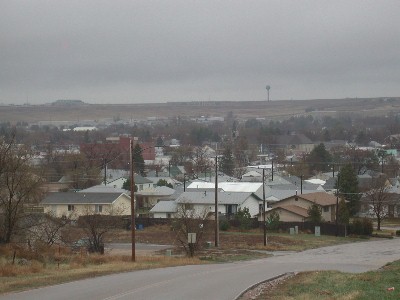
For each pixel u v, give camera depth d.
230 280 28.50
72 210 80.12
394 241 70.06
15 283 25.64
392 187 113.88
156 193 104.62
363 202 92.25
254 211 89.50
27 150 61.38
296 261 46.38
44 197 71.75
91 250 51.44
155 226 79.44
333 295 22.67
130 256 45.12
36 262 37.06
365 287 24.84
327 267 40.00
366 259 48.78
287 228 78.25
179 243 60.84
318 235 75.19
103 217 65.44
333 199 88.06
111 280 27.56
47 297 21.66
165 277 29.36
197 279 28.70
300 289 25.47
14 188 44.47
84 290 23.77
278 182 110.62
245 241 65.75
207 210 78.81
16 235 48.81
